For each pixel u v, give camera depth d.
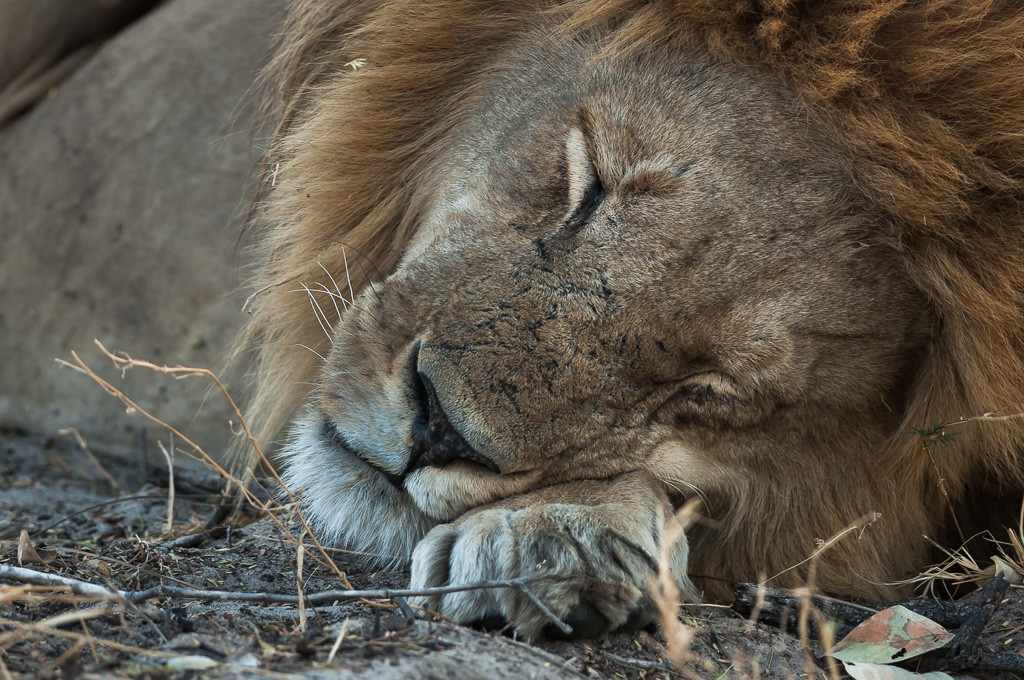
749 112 6.07
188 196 10.82
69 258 11.44
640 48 6.32
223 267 10.52
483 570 5.36
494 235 6.22
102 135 11.42
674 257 5.91
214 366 10.52
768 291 5.96
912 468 6.47
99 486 9.98
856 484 6.46
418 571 5.51
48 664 4.41
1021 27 6.07
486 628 5.34
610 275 5.90
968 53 6.05
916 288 6.24
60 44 12.34
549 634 5.32
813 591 6.17
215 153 10.72
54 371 11.48
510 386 5.74
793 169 6.02
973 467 6.74
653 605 5.45
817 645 5.70
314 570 6.24
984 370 6.18
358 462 6.04
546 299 5.89
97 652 4.52
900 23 6.11
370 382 5.93
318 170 7.81
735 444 6.21
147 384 10.91
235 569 6.20
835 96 5.99
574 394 5.84
